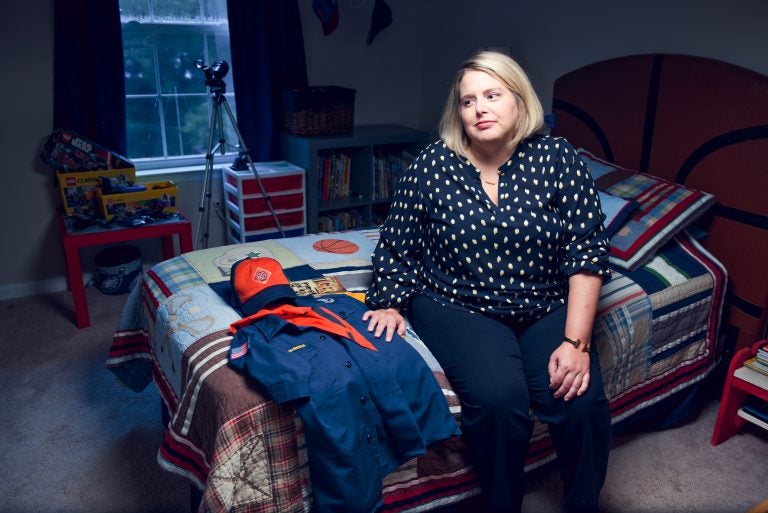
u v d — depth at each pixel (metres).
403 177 1.83
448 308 1.73
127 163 3.20
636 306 1.99
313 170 3.46
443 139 1.79
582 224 1.70
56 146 3.07
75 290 2.93
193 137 3.64
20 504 1.85
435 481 1.61
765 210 2.16
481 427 1.55
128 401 2.40
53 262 3.40
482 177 1.73
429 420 1.55
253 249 2.26
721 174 2.29
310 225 3.59
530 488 1.91
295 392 1.37
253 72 3.51
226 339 1.64
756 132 2.15
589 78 2.75
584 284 1.67
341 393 1.41
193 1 3.42
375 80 3.98
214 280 2.00
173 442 1.60
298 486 1.46
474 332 1.65
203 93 3.59
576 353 1.60
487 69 1.64
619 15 2.71
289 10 3.54
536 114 1.69
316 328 1.60
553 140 1.75
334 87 3.70
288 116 3.54
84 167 3.13
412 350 1.61
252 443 1.40
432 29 3.93
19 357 2.71
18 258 3.32
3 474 1.98
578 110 2.83
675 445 2.13
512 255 1.67
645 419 2.15
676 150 2.43
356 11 3.79
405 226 1.81
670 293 2.08
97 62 3.14
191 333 1.70
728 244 2.29
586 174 1.73
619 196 2.38
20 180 3.22
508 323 1.74
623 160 2.66
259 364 1.44
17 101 3.12
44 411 2.32
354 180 3.81
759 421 2.04
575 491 1.62
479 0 3.49
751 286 2.23
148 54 3.40
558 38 3.04
